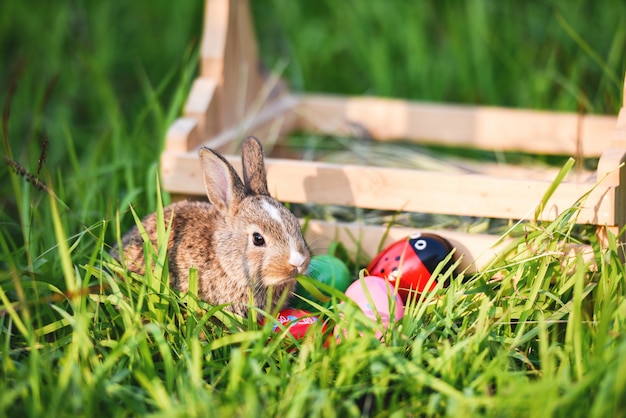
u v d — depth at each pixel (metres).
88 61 6.98
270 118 6.55
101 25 8.22
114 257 4.96
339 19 8.41
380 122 6.90
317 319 4.35
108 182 6.07
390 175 5.02
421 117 6.79
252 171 4.89
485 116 6.61
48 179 4.57
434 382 3.66
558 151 6.42
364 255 5.18
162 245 4.38
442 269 4.74
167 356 3.89
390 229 5.09
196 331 4.09
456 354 3.87
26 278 4.56
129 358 4.05
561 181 4.70
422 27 8.03
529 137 6.51
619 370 3.45
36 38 8.31
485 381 3.73
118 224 4.45
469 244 4.86
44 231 5.09
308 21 8.71
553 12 7.82
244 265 4.67
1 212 5.54
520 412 3.54
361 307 4.39
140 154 5.91
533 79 7.34
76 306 4.07
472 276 4.81
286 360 3.96
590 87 7.16
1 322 4.31
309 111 7.00
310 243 5.25
